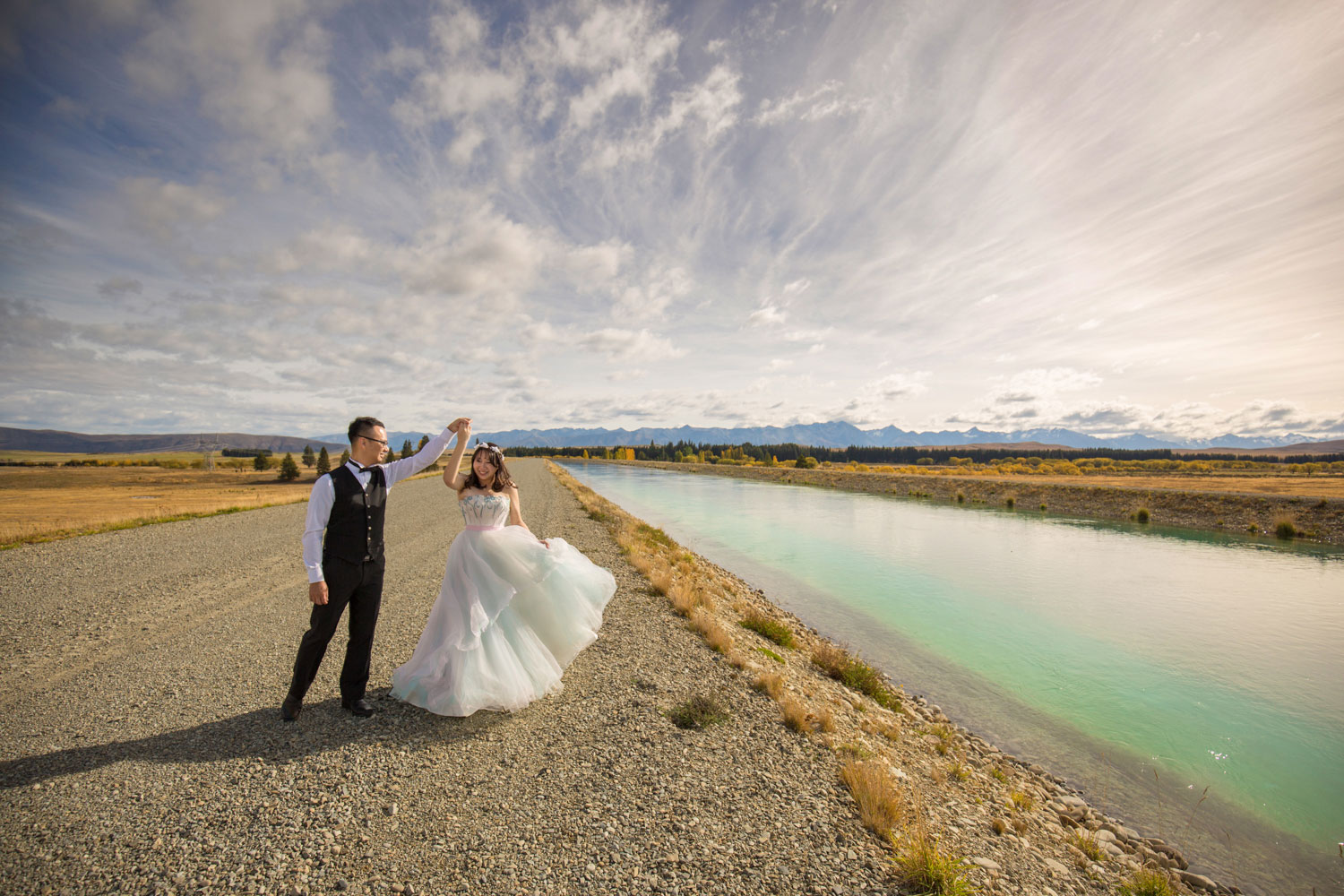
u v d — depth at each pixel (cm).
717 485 5578
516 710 455
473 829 306
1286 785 596
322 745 389
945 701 795
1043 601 1327
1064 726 731
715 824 324
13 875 254
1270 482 4344
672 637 695
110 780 338
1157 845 480
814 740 452
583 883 269
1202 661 962
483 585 428
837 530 2491
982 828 393
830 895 271
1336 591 1440
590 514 2055
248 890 252
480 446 459
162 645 608
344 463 414
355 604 418
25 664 549
